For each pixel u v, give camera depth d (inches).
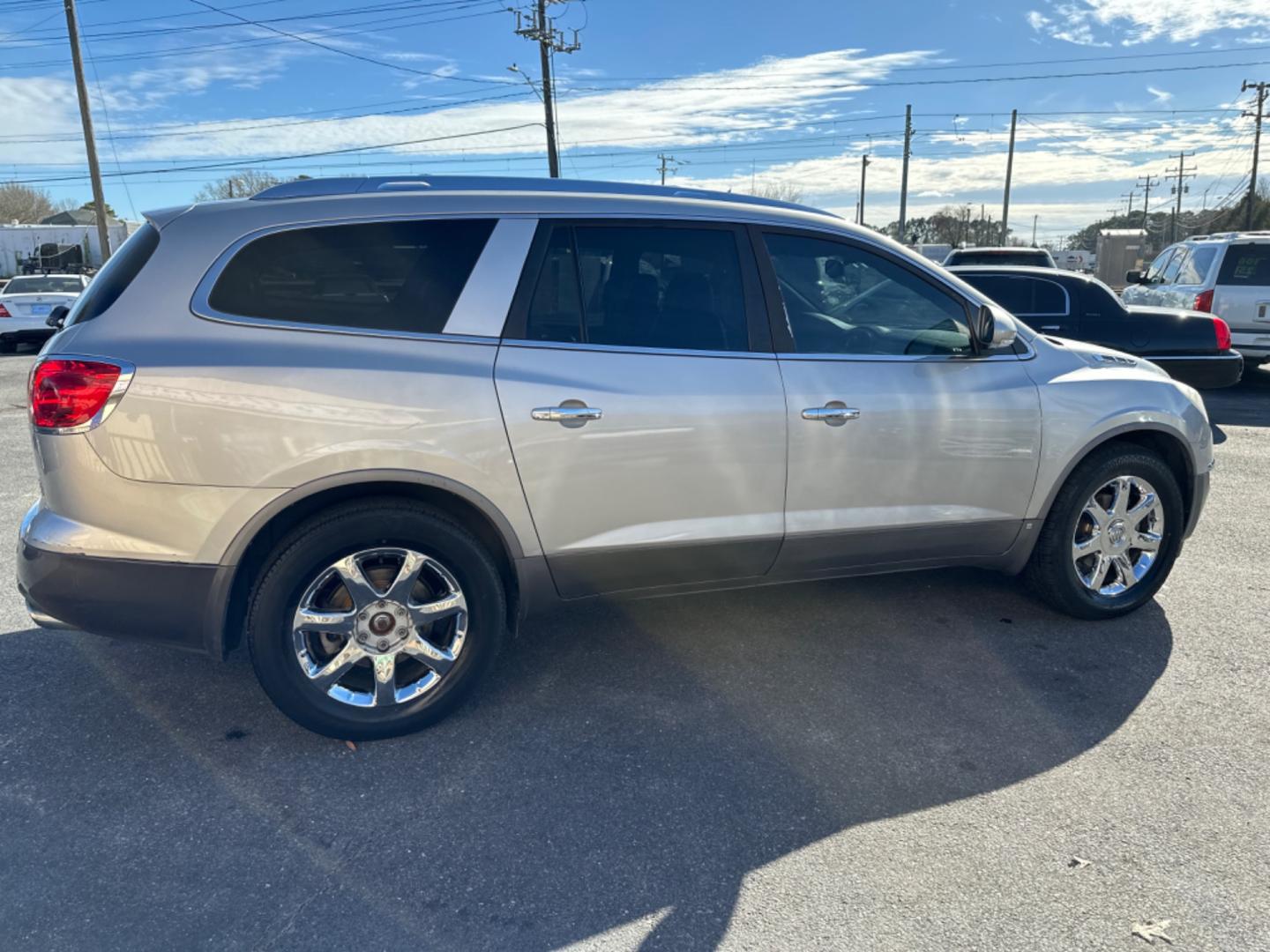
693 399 131.6
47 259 1739.7
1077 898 96.7
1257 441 327.9
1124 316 336.2
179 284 117.0
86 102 1016.9
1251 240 418.6
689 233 137.0
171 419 112.7
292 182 128.8
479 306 125.0
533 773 119.9
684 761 122.6
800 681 144.6
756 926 93.0
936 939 91.0
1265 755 123.4
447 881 99.8
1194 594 180.5
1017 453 152.3
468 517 129.6
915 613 170.9
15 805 112.8
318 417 116.0
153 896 97.3
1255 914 94.2
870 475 143.5
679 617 169.0
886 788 116.5
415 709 127.4
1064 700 138.5
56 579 115.9
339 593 125.0
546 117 1206.3
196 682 144.3
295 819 110.4
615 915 94.7
